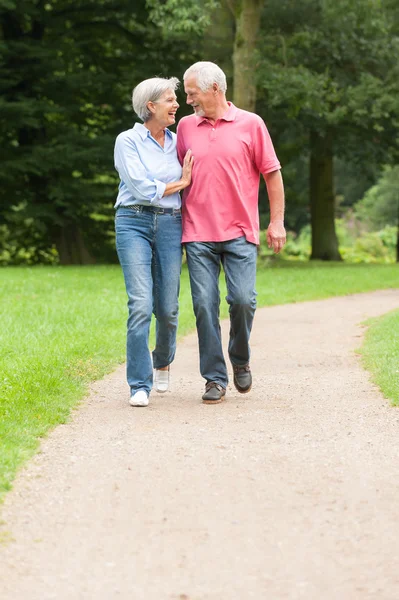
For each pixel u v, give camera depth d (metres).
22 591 4.17
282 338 13.56
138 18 38.91
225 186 8.13
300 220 74.25
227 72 36.19
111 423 7.42
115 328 13.79
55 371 9.38
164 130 8.22
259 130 8.18
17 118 36.94
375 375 9.67
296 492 5.56
